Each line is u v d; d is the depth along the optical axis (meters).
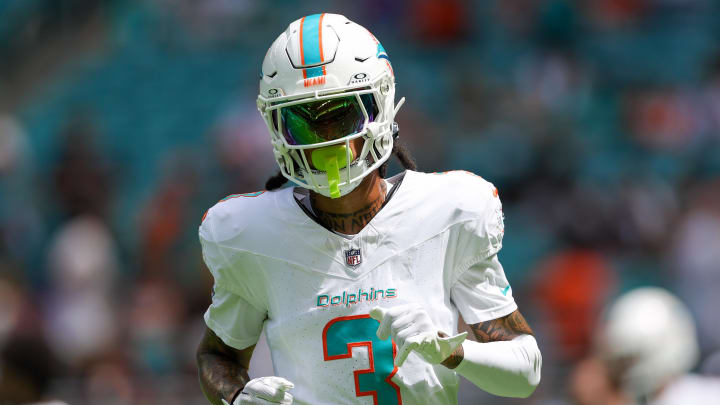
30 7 46.03
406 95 35.41
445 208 8.89
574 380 14.20
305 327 8.77
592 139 33.66
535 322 21.98
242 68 39.03
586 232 26.88
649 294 13.65
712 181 31.11
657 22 38.50
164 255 28.25
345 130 8.54
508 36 37.94
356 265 8.75
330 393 8.70
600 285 25.48
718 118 34.56
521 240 28.89
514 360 8.70
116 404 19.12
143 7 43.19
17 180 35.69
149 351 22.22
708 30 38.31
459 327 10.41
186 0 42.12
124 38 42.75
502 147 31.88
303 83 8.49
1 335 20.97
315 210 8.97
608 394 13.39
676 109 34.62
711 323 24.55
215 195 30.53
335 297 8.72
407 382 8.66
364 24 39.03
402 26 38.62
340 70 8.52
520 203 30.50
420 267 8.79
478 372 8.52
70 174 31.58
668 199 29.41
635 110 34.59
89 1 45.72
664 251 27.08
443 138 33.09
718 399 13.41
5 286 27.38
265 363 18.08
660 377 13.27
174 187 30.56
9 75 44.22
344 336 8.68
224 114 35.72
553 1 38.03
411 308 7.93
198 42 40.91
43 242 31.17
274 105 8.66
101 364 21.20
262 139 31.25
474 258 8.98
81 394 18.94
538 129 33.12
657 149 33.28
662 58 37.28
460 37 38.22
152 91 39.69
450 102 35.09
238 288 9.18
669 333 13.32
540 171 31.09
